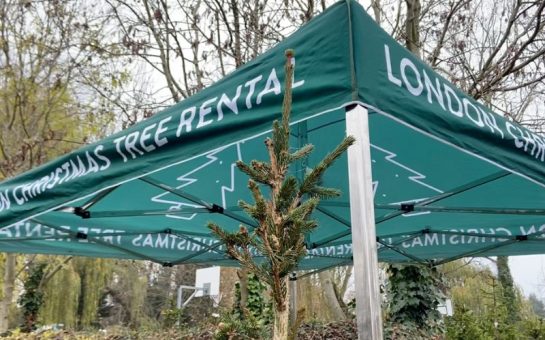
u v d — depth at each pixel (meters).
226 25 7.32
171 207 4.14
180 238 5.20
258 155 3.71
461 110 2.09
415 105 1.88
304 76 1.85
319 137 3.74
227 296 12.82
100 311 21.88
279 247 1.33
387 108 1.76
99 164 2.25
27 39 8.53
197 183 3.87
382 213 4.60
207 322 7.66
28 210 2.45
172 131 2.08
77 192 2.27
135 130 2.21
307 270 7.11
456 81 7.00
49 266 11.92
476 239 5.24
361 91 1.69
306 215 1.40
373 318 1.51
